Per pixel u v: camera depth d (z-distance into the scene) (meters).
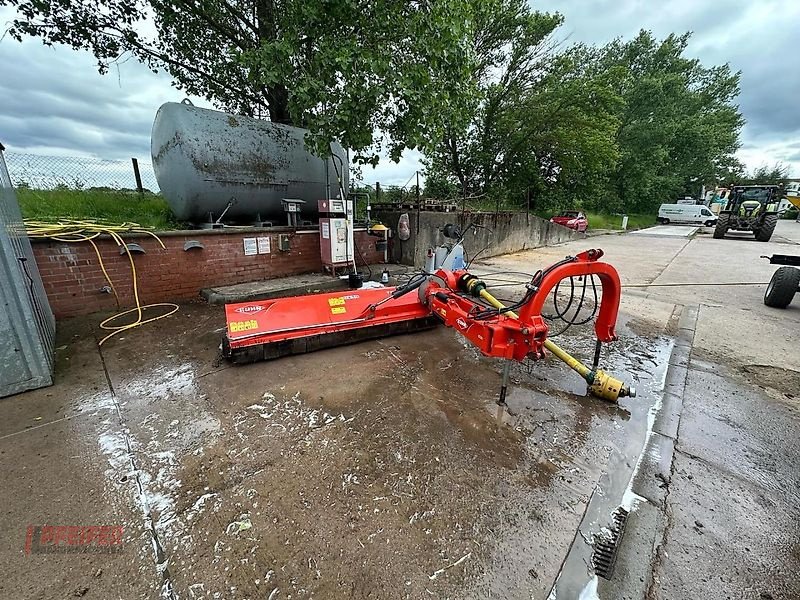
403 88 4.31
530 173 16.11
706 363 3.10
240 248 4.96
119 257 4.04
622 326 3.98
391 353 3.15
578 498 1.63
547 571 1.29
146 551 1.32
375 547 1.36
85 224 4.30
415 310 3.59
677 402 2.48
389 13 4.37
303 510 1.51
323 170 5.98
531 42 13.84
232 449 1.88
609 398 2.41
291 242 5.49
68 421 2.08
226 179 4.99
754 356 3.24
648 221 25.61
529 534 1.44
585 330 3.91
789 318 4.32
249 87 7.16
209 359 2.91
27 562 1.27
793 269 4.66
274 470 1.74
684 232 18.39
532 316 2.15
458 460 1.85
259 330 2.83
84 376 2.60
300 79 4.35
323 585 1.21
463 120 5.46
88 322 3.69
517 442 2.01
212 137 4.82
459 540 1.40
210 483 1.64
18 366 2.31
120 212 5.89
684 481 1.76
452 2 4.34
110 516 1.46
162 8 5.71
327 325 3.12
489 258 9.40
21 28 5.43
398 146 5.20
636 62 28.36
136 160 7.41
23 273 2.45
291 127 5.75
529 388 2.62
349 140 4.70
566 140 14.21
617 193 26.69
